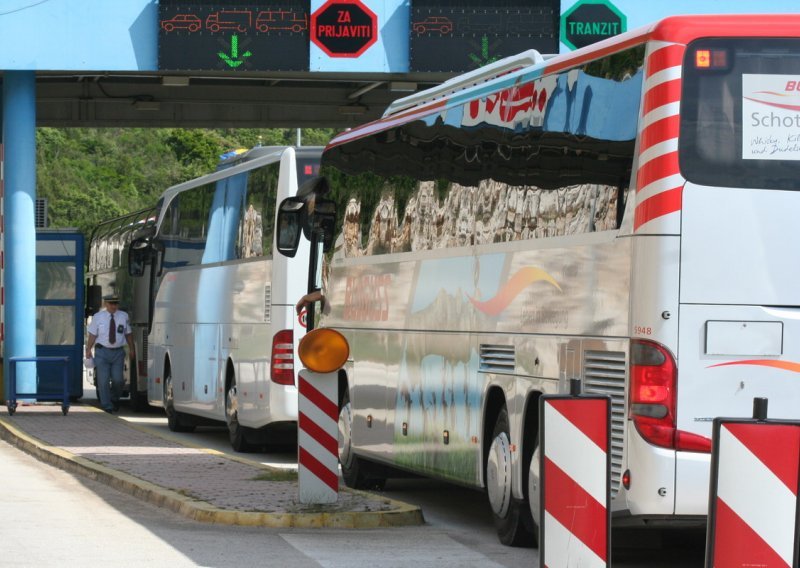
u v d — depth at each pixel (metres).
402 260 17.09
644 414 11.22
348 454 19.06
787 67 11.47
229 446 26.94
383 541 13.84
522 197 13.70
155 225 32.88
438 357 15.76
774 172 11.41
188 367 28.98
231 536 14.10
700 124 11.41
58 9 28.75
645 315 11.32
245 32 28.91
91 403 39.53
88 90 35.44
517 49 28.78
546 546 9.36
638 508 11.23
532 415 13.33
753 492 8.83
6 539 13.89
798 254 11.34
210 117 37.97
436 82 30.86
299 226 22.19
